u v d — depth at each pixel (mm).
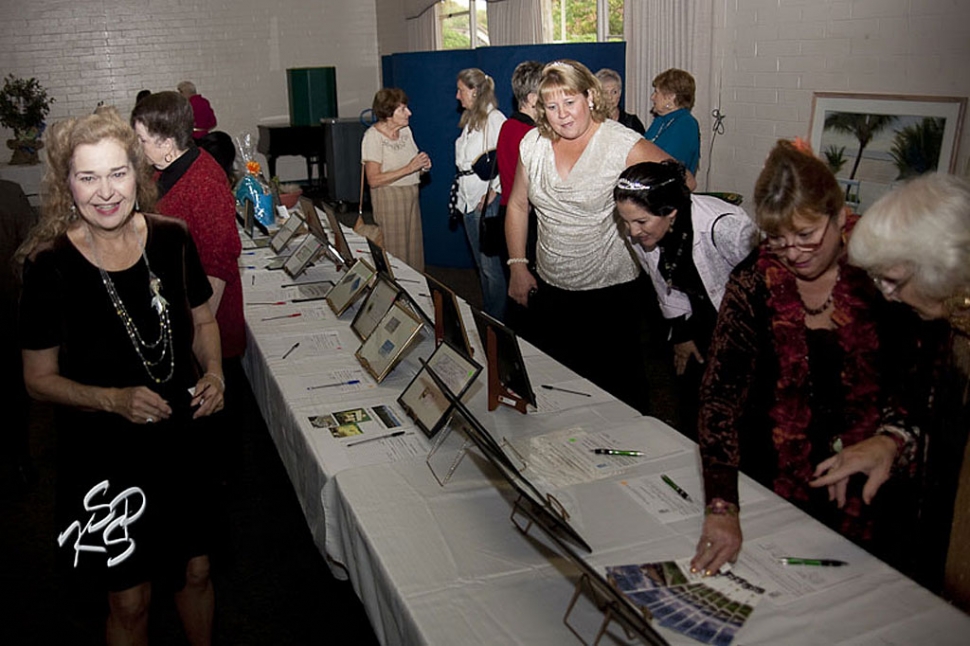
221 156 4582
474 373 2047
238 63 10133
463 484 1771
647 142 2631
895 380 1529
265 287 3465
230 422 2643
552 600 1376
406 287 3352
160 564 1827
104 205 1587
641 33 5770
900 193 1274
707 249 2098
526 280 3145
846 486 1580
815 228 1397
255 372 2834
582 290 2855
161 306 1760
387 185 4668
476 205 4562
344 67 10641
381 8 10375
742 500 1659
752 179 5070
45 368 1695
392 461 1897
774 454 1716
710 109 5305
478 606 1365
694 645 1252
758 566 1440
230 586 2631
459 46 8898
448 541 1560
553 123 2615
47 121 9500
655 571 1429
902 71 3980
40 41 9266
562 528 1410
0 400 3166
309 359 2602
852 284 1521
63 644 2389
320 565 2738
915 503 1515
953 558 1376
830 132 4430
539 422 2061
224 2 9898
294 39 10320
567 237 2770
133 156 1637
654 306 4234
